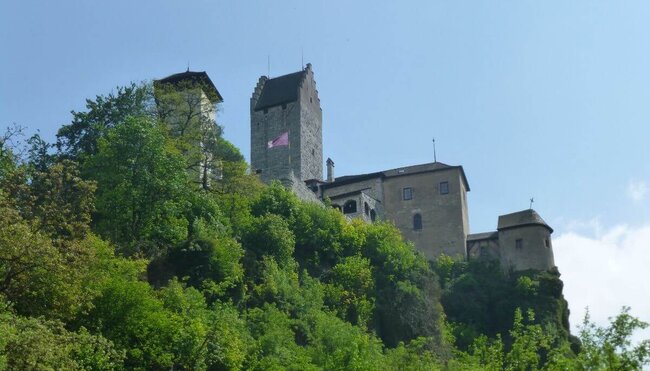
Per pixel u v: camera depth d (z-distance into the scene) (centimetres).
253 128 9806
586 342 2336
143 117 5778
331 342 4653
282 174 9425
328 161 9856
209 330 3775
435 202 8956
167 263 4916
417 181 9100
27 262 2811
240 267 5178
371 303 6262
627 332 2286
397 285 6600
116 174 5066
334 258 6644
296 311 5269
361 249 6944
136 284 3641
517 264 8288
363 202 8600
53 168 3503
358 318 5953
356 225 7194
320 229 6694
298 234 6562
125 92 6406
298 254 6438
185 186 5556
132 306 3559
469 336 7175
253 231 5891
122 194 4953
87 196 3566
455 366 3722
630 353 2255
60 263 2916
